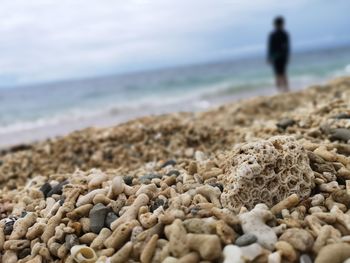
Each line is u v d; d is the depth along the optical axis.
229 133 3.39
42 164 3.38
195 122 4.05
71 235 1.48
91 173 2.12
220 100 9.45
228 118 4.41
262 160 1.50
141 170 2.28
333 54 36.00
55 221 1.55
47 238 1.50
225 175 1.64
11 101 17.08
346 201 1.44
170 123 3.80
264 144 1.56
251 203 1.45
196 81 17.89
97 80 31.39
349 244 1.20
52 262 1.44
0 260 1.50
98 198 1.61
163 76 26.42
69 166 3.25
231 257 1.16
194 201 1.50
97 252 1.39
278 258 1.18
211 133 3.41
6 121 10.33
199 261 1.21
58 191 1.95
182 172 1.97
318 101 4.12
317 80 11.87
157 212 1.44
